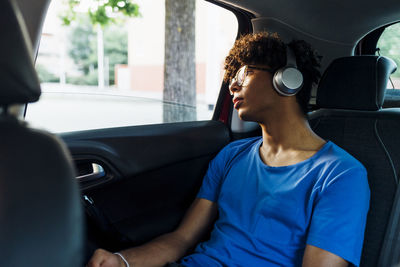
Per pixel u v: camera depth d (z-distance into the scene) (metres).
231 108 1.82
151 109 3.17
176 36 3.44
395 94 1.53
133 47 12.80
